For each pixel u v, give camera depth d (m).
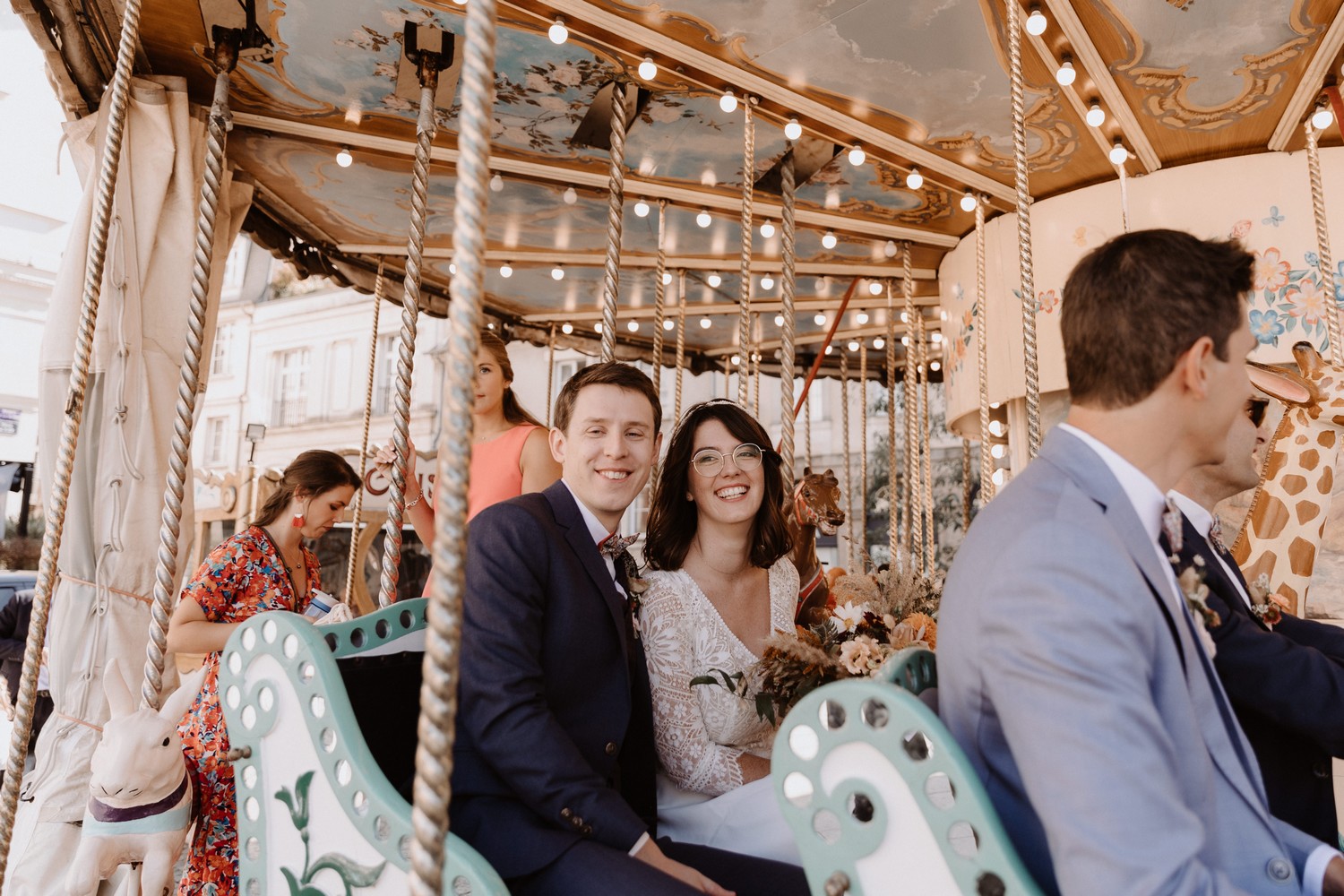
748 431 2.25
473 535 1.81
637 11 3.43
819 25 3.50
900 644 2.11
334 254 6.05
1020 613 1.10
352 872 1.51
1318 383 2.52
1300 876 1.27
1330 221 4.41
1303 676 1.61
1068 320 1.39
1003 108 4.16
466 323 1.01
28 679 2.16
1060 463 1.30
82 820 3.14
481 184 1.03
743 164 4.68
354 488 3.35
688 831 1.98
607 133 4.49
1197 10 3.38
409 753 2.00
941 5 3.37
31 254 12.70
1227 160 4.57
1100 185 4.88
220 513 8.45
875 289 6.80
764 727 2.12
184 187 3.84
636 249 6.23
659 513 2.30
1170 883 0.97
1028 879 1.04
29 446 12.95
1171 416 1.30
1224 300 1.28
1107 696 1.05
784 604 2.34
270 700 1.69
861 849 1.17
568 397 2.12
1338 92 3.85
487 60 1.04
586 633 1.83
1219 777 1.21
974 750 1.21
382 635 1.99
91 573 3.44
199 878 2.72
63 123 3.75
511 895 1.60
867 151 4.60
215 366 19.03
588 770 1.63
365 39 3.61
